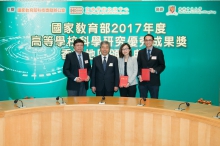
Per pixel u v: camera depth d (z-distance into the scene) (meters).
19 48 6.36
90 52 6.40
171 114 3.03
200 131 2.78
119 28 6.36
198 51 6.32
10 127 2.95
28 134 3.10
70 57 4.75
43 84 6.43
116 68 4.80
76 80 4.54
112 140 3.37
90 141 3.37
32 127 3.12
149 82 4.86
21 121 3.04
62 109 3.26
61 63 6.40
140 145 3.26
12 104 3.30
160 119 3.13
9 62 6.36
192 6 6.26
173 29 6.31
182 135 2.96
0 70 6.36
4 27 6.32
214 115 2.78
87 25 6.36
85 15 6.35
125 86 4.51
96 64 4.81
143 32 6.36
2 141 2.90
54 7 6.33
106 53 4.78
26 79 6.41
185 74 6.38
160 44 6.34
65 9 6.34
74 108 3.30
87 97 3.88
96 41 6.39
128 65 4.86
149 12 6.32
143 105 3.31
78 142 3.35
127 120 3.31
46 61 6.39
